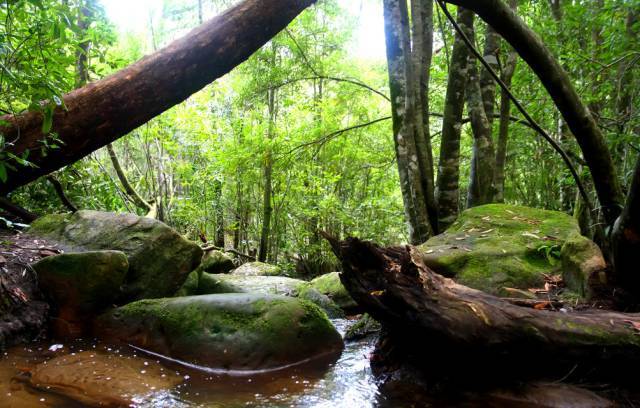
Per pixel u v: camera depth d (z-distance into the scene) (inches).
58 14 99.7
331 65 357.4
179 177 420.2
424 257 153.9
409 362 103.8
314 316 125.5
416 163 185.2
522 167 377.4
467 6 121.1
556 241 154.2
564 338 88.3
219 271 281.1
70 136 139.0
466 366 95.2
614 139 181.8
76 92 138.1
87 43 190.1
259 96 329.7
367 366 113.7
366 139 434.3
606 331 89.1
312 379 105.0
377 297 96.0
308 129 355.9
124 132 148.4
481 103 214.1
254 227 451.5
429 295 93.1
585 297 117.3
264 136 335.3
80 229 160.1
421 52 196.4
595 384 90.3
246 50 148.6
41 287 129.3
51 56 111.3
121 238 152.9
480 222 178.9
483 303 92.9
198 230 417.1
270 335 116.1
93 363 106.0
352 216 417.7
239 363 111.4
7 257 134.6
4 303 119.4
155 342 121.0
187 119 369.1
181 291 166.6
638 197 94.0
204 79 148.5
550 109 235.9
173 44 142.8
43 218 171.9
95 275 131.0
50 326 125.8
